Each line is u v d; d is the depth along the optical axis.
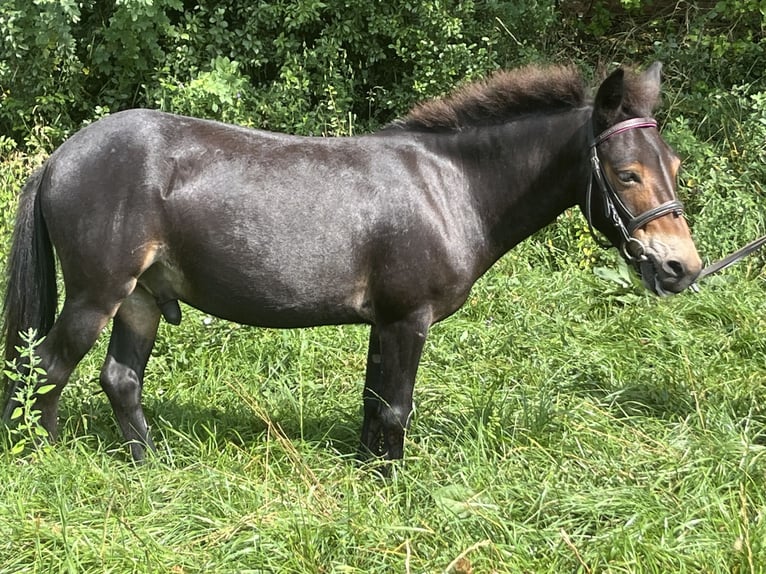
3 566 3.26
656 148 3.73
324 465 4.16
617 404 4.75
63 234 3.84
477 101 3.97
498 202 4.01
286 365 5.35
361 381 5.18
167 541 3.45
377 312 3.97
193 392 4.97
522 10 8.07
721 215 6.85
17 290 4.02
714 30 8.34
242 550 3.34
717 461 4.02
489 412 4.51
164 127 3.87
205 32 8.20
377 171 3.89
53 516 3.60
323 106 8.04
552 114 3.96
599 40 8.72
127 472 3.97
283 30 8.34
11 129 8.11
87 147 3.83
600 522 3.56
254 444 4.28
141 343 4.26
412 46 8.12
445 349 5.52
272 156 3.88
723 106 7.75
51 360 3.97
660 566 3.27
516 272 6.71
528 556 3.34
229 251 3.82
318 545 3.38
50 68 7.89
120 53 7.94
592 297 6.43
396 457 4.07
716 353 5.47
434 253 3.86
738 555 3.25
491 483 3.85
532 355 5.44
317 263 3.84
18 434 4.04
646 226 3.72
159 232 3.82
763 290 6.46
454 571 3.18
